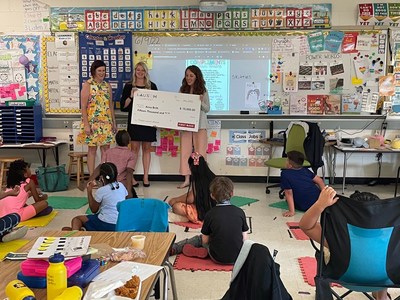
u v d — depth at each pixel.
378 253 2.01
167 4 6.20
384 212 1.99
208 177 4.37
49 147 6.04
